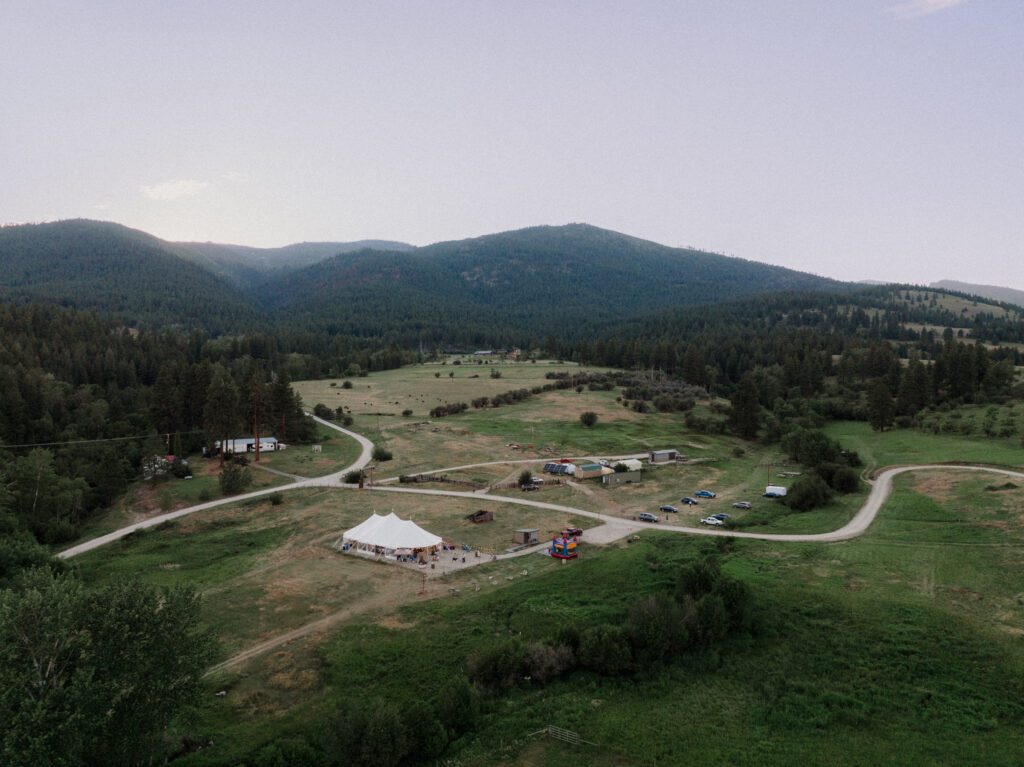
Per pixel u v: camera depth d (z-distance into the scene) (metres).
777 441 152.88
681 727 43.69
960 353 171.38
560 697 47.34
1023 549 68.38
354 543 78.56
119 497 102.12
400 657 51.94
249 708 45.19
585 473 114.50
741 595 56.69
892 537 77.25
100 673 36.00
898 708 45.34
